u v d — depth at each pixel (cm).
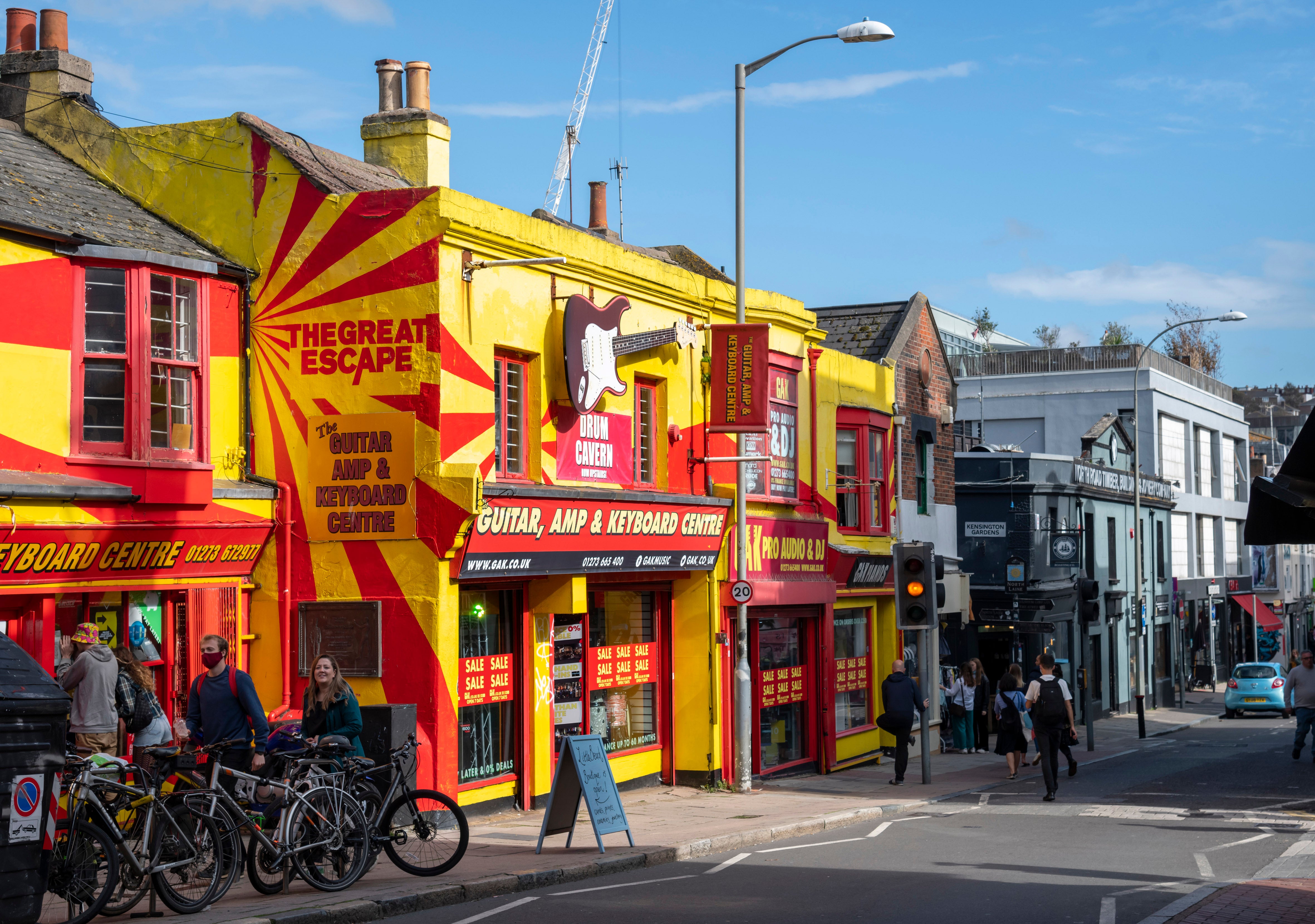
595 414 1684
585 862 1162
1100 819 1562
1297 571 7462
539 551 1521
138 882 909
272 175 1470
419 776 1366
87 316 1295
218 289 1439
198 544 1361
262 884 1009
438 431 1399
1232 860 1227
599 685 1731
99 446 1293
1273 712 3922
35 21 1608
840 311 2806
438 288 1408
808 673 2183
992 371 5416
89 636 1138
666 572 1795
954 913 962
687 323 1855
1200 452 5831
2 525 1152
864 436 2412
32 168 1449
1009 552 3553
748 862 1235
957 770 2239
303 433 1448
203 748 995
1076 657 3675
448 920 947
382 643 1408
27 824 796
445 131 1852
